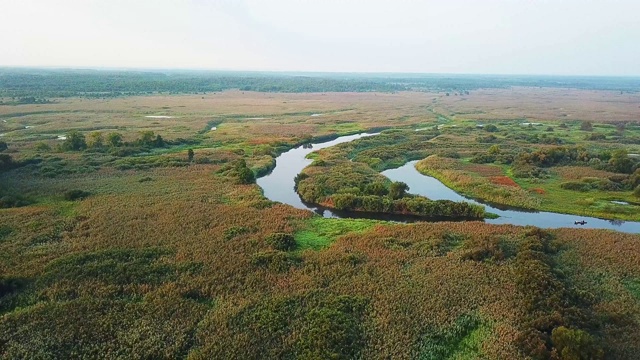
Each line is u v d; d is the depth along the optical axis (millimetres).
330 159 91500
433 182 80750
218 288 36406
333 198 64250
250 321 31953
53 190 63875
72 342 29359
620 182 74562
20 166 77188
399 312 33250
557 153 89500
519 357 27953
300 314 32969
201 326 31391
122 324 31375
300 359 27906
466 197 71062
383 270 40000
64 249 43219
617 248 45375
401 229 50719
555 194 69188
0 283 35281
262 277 38500
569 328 29625
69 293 35406
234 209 56688
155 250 43219
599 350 27031
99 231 48094
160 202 59156
